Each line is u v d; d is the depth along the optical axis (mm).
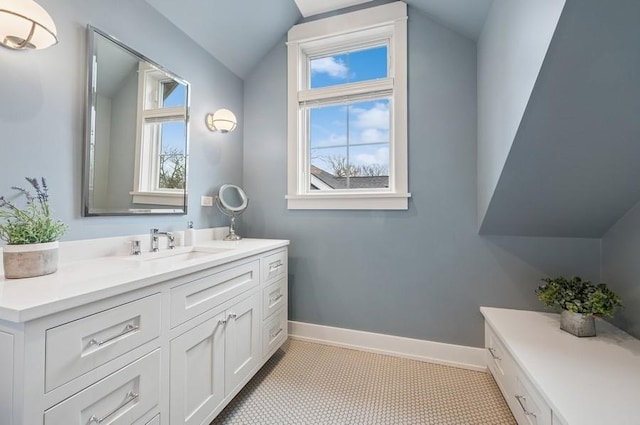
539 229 1762
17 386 698
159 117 1689
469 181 1925
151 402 1016
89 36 1310
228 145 2303
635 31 857
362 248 2170
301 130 2369
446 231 1979
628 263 1481
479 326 1925
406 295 2072
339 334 2227
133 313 954
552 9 923
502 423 1413
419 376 1825
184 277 1163
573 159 1283
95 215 1348
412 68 2037
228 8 1926
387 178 2195
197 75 1981
